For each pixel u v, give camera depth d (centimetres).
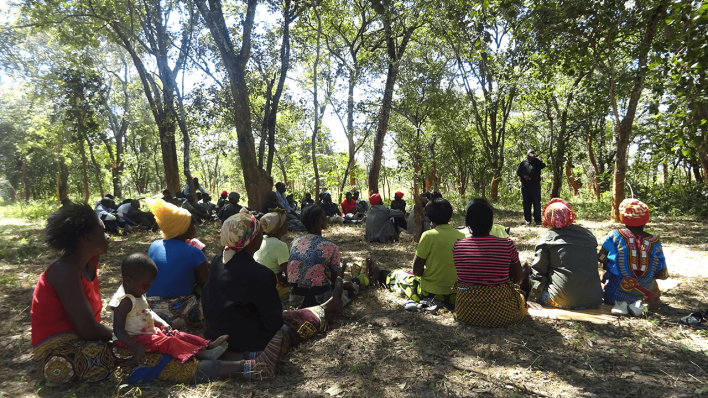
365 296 552
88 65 2017
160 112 1895
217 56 1599
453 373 340
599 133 1833
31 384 324
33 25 1664
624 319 434
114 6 1694
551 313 455
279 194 1244
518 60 1229
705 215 1199
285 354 372
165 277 396
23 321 480
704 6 503
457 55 1559
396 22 1442
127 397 302
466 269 434
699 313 424
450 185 2672
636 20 855
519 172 1192
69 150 2378
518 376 333
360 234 1115
